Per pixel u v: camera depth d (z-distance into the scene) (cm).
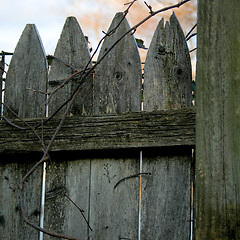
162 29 194
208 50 150
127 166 189
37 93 205
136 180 187
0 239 200
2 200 202
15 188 201
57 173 196
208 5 152
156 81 190
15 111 207
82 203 192
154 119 182
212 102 148
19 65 211
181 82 188
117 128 186
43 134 195
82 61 201
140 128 183
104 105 195
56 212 194
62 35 206
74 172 195
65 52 204
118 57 197
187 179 180
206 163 147
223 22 149
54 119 195
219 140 146
